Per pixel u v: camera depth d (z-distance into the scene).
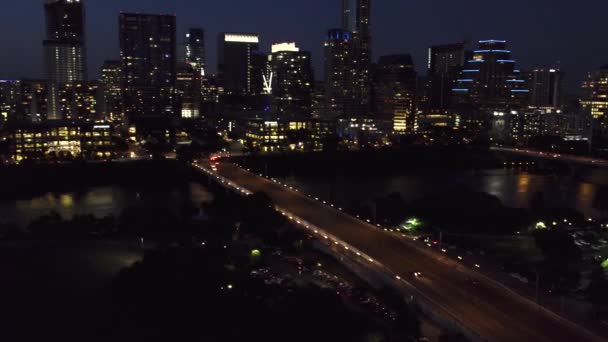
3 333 158.88
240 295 176.75
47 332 159.50
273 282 190.62
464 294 171.25
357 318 158.75
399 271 191.88
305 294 168.75
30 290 187.75
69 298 181.12
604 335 144.00
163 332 159.38
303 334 152.25
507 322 151.25
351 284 193.50
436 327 157.62
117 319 167.00
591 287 182.75
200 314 167.50
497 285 179.25
